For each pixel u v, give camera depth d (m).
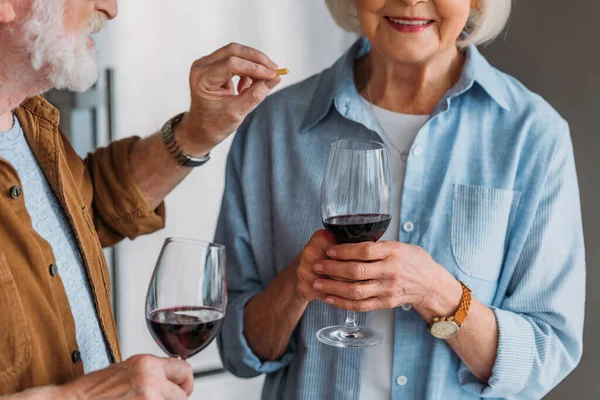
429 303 1.49
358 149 1.44
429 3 1.52
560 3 2.28
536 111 1.63
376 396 1.61
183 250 1.23
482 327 1.53
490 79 1.67
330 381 1.65
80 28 1.24
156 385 1.10
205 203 2.94
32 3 1.17
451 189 1.62
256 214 1.76
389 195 1.42
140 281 2.87
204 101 1.57
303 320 1.67
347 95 1.70
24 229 1.24
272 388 1.75
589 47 2.22
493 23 1.65
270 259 1.76
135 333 2.88
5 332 1.17
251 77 1.54
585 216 2.27
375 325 1.61
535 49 2.35
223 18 2.83
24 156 1.35
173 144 1.68
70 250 1.39
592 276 2.27
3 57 1.21
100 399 1.11
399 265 1.44
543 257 1.59
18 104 1.29
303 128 1.73
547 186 1.60
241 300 1.74
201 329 1.21
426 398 1.58
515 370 1.55
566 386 2.35
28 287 1.23
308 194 1.69
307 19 2.96
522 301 1.60
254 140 1.78
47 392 1.11
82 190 1.64
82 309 1.38
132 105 2.74
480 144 1.63
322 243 1.49
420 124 1.68
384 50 1.59
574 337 1.61
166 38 2.76
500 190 1.59
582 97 2.25
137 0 2.70
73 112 2.62
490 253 1.59
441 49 1.58
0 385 1.17
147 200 1.74
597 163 2.23
